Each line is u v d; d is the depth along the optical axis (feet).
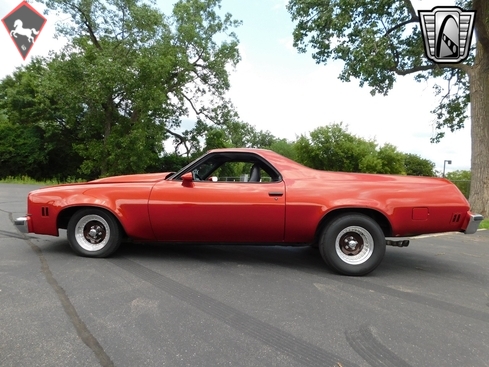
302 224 13.10
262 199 13.12
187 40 85.56
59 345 7.39
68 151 96.43
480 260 16.30
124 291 10.67
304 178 13.58
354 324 8.91
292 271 13.46
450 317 9.55
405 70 41.60
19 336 7.73
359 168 109.70
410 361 7.24
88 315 8.91
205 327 8.46
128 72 68.90
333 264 13.01
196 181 13.75
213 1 88.28
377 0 37.42
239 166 15.31
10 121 96.89
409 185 13.25
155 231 13.76
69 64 67.97
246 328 8.49
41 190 14.44
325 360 7.18
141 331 8.14
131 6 68.74
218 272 12.98
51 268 12.70
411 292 11.52
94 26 70.38
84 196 13.83
